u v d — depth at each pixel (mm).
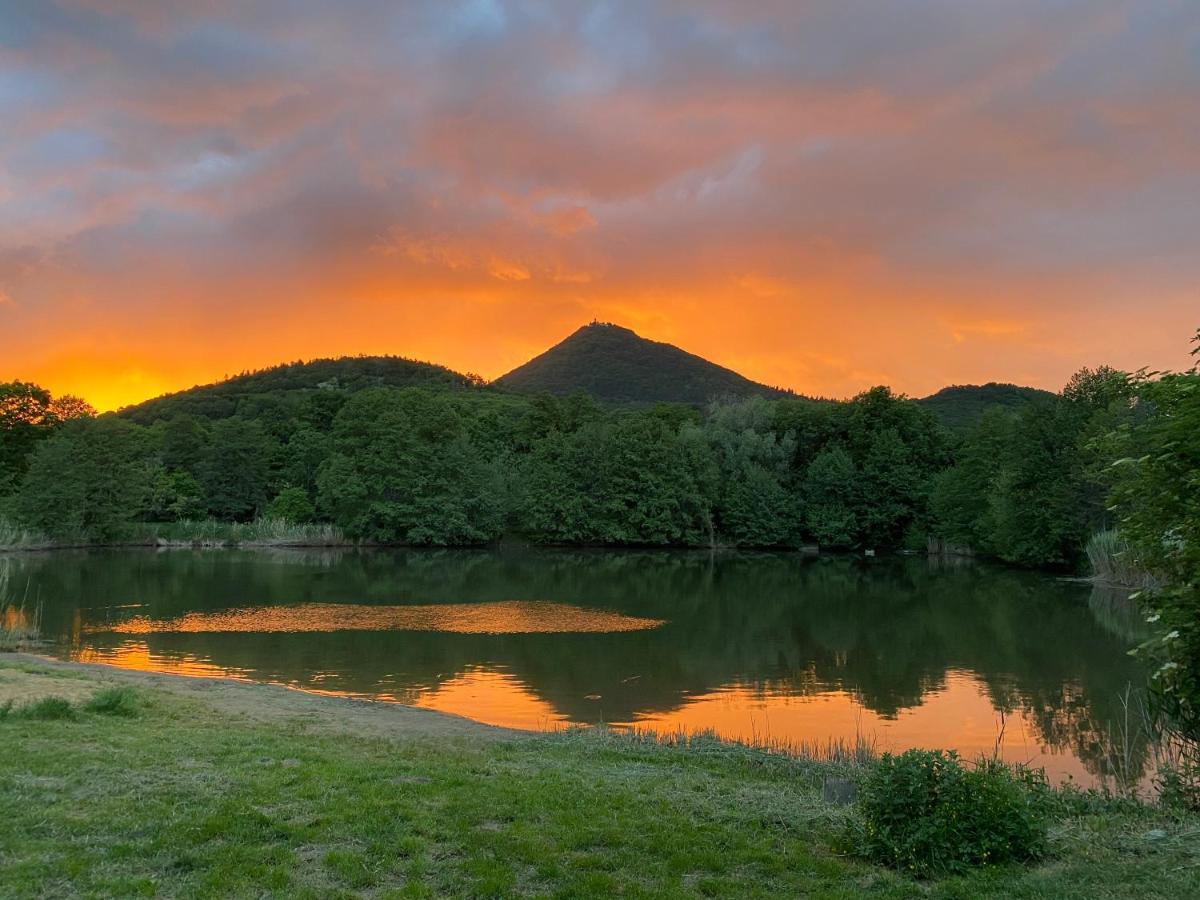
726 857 7965
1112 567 46031
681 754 13188
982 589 45656
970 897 7055
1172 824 9258
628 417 94125
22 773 9617
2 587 36531
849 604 39250
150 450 87688
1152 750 14352
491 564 61688
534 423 94500
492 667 23641
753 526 78375
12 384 79688
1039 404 56312
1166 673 9617
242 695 17297
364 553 69812
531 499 78500
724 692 20906
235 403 136250
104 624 30219
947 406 140250
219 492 81688
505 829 8516
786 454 83125
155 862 7242
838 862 7988
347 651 25688
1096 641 28766
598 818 9031
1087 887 7207
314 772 10281
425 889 6871
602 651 26453
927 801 8094
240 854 7449
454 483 76438
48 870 6910
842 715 18562
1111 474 10914
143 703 14969
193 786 9391
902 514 76500
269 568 53594
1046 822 9023
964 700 20109
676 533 78250
